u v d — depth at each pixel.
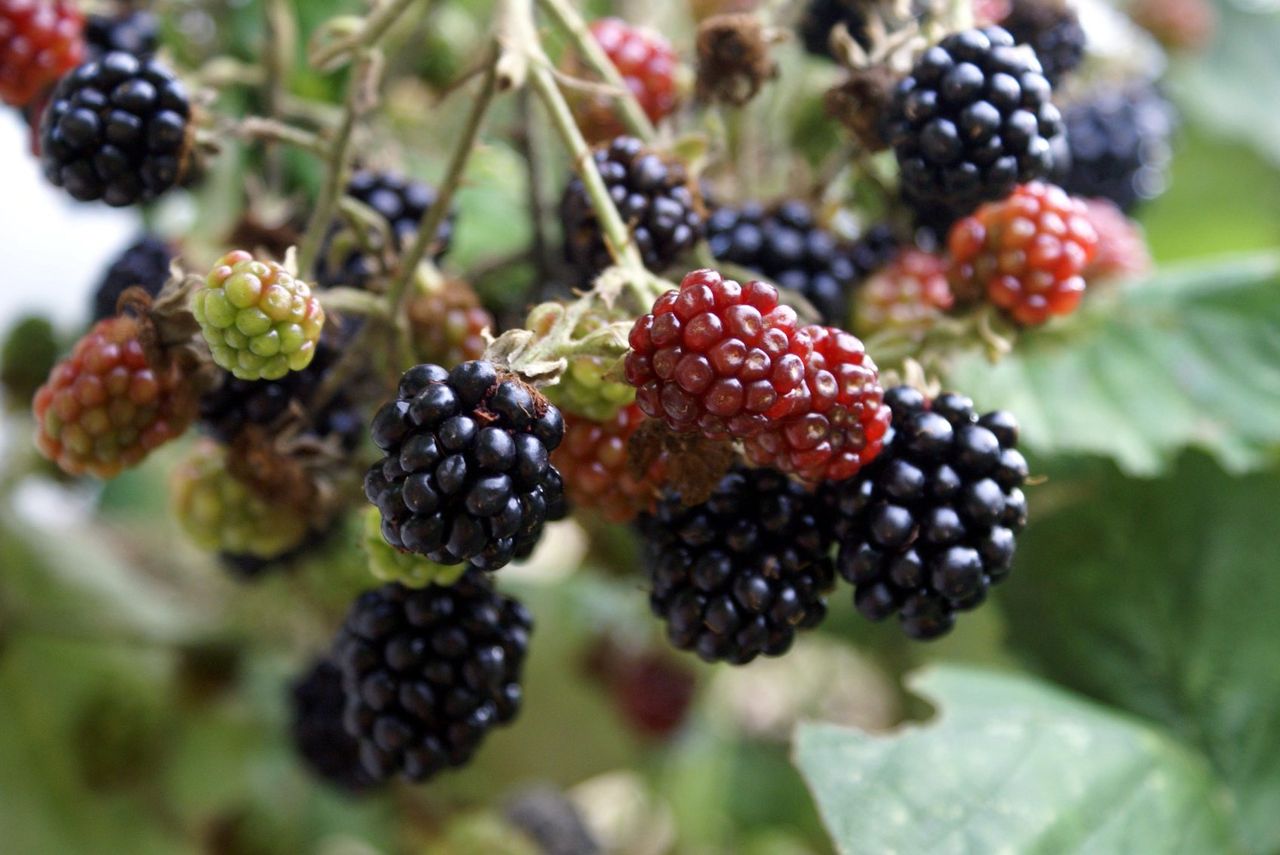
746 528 0.24
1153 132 0.33
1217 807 0.29
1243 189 0.44
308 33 0.33
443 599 0.25
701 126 0.28
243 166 0.32
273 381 0.26
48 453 0.26
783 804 0.39
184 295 0.25
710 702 0.38
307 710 0.30
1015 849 0.26
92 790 0.35
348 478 0.26
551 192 0.31
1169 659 0.30
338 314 0.26
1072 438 0.30
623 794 0.41
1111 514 0.30
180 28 0.32
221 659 0.35
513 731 0.36
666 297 0.23
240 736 0.36
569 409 0.25
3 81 0.27
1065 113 0.32
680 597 0.25
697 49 0.27
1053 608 0.31
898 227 0.28
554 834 0.34
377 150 0.30
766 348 0.23
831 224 0.28
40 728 0.35
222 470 0.27
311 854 0.35
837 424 0.23
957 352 0.26
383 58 0.27
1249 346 0.31
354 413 0.27
